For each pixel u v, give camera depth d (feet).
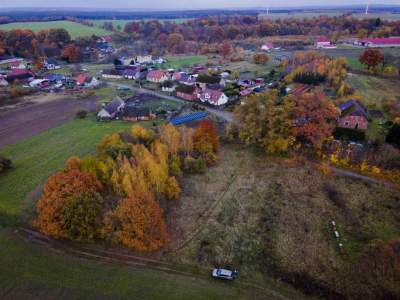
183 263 132.57
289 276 126.72
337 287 121.90
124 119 284.00
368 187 179.63
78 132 259.19
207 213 161.79
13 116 297.74
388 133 215.72
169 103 331.57
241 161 210.59
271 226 153.17
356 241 143.33
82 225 136.26
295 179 189.98
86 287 119.75
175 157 192.24
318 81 358.02
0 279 123.03
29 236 146.20
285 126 205.16
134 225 131.85
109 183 162.71
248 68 490.90
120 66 499.10
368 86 349.20
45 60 528.63
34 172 198.39
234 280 124.67
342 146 213.25
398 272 124.67
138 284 121.39
